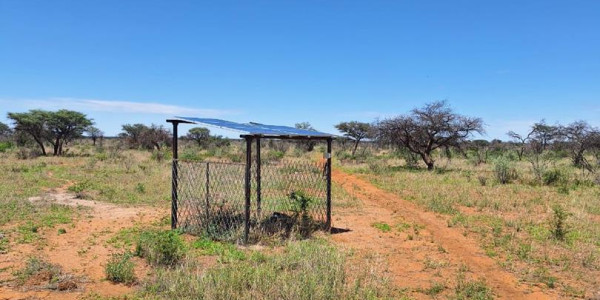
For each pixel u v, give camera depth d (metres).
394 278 7.74
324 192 17.53
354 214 13.77
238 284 6.82
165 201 15.41
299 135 10.18
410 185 19.78
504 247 9.72
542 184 20.22
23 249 9.12
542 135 36.22
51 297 6.58
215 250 9.06
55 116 39.31
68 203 14.66
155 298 6.50
